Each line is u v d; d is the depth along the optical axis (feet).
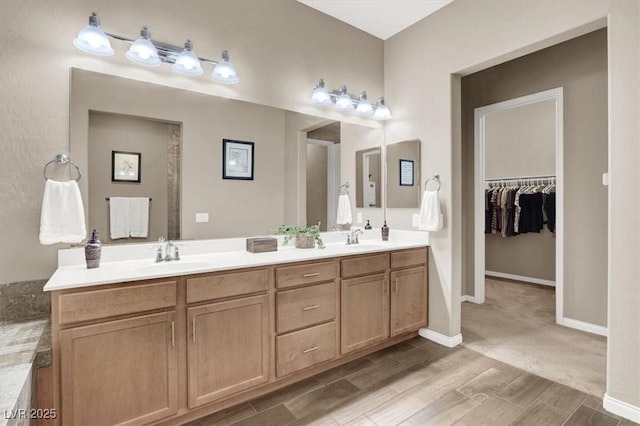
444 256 9.25
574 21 6.69
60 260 5.96
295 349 7.00
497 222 17.07
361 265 8.14
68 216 5.73
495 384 7.13
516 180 17.28
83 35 5.68
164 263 6.67
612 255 6.13
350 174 10.18
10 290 5.58
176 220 7.30
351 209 10.24
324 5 9.23
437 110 9.41
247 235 8.23
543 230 16.17
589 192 10.22
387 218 10.96
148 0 6.84
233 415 6.11
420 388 7.00
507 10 7.82
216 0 7.72
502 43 7.91
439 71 9.34
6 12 5.58
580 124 10.46
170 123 7.20
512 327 10.52
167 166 7.18
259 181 8.45
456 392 6.85
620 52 6.01
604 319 9.88
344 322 7.82
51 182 5.66
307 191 9.29
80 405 4.84
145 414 5.33
